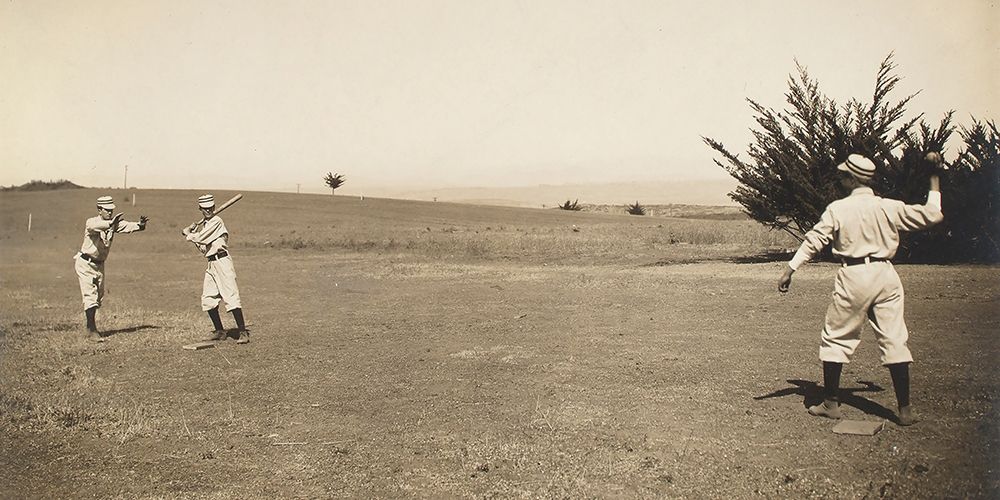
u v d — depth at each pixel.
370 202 68.19
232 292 10.23
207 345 9.95
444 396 7.05
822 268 16.83
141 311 13.73
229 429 6.25
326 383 7.73
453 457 5.40
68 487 5.06
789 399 6.41
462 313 12.38
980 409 5.79
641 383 7.20
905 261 17.75
